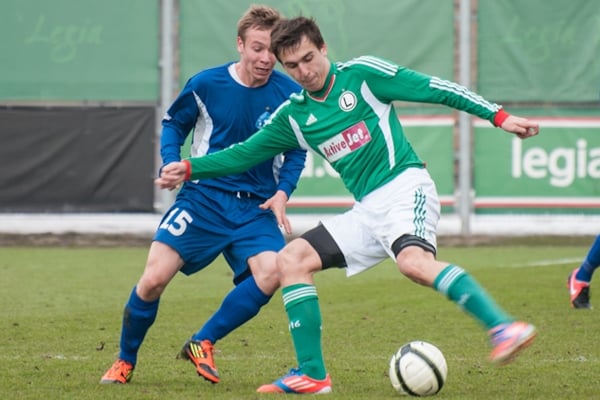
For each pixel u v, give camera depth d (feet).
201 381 66.39
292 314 60.39
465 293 55.42
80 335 86.53
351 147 60.03
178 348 80.48
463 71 166.50
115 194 167.63
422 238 58.03
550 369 69.72
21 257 151.02
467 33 166.20
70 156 167.32
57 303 106.22
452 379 65.98
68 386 63.82
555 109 166.09
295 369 61.41
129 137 167.43
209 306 104.22
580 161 166.50
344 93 59.67
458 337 84.99
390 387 63.46
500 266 136.26
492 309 55.01
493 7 166.09
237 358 75.87
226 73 69.26
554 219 169.48
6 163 167.43
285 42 58.18
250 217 68.03
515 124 57.36
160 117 167.53
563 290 112.27
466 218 169.37
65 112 167.32
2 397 60.03
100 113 167.32
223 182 67.82
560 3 164.96
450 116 166.91
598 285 117.70
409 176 59.67
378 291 113.60
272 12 67.46
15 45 167.32
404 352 59.72
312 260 60.44
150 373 69.46
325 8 166.71
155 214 167.84
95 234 173.88
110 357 75.72
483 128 167.73
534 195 167.22
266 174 69.31
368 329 89.61
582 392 61.52
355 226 60.29
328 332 88.22
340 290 115.24
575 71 165.48
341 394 60.13
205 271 135.33
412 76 59.36
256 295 65.51
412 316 96.37
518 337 53.21
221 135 69.62
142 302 65.21
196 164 62.44
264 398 58.59
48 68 167.32
